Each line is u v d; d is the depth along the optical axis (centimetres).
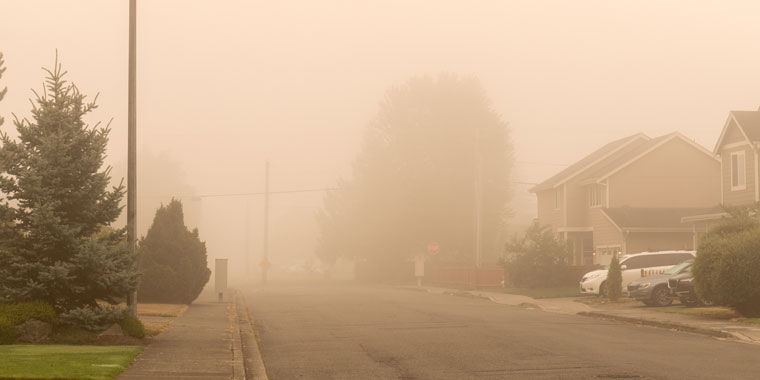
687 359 1612
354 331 2277
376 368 1545
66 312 1830
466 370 1497
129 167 2100
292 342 2027
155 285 3312
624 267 3872
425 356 1702
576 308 3312
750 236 2505
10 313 1738
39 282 1800
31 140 1850
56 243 1803
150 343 1861
